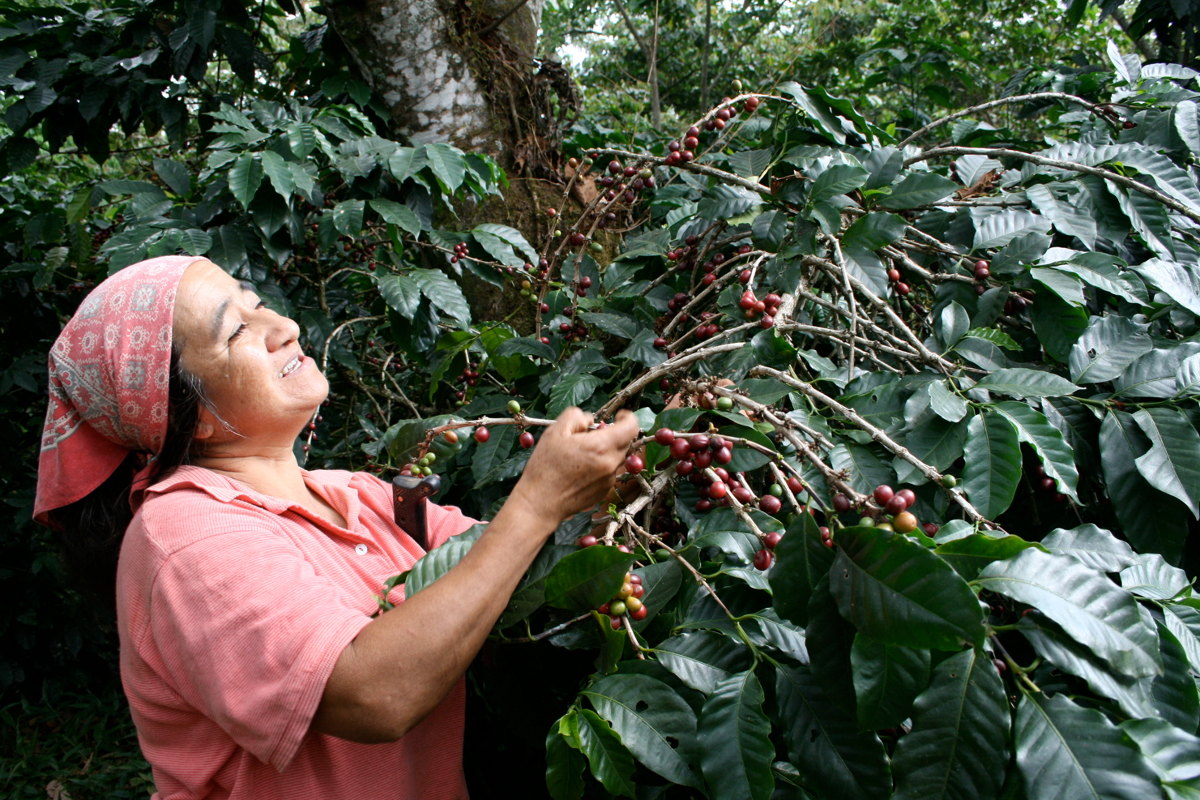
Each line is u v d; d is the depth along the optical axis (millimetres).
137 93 3006
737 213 1890
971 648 1031
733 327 1751
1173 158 2186
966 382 1510
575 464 1069
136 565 1097
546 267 2328
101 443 1261
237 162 2117
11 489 3533
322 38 3301
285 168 2092
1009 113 5473
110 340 1166
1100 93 2805
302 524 1247
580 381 1801
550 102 3166
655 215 2693
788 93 2107
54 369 1217
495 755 1670
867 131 2301
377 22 2838
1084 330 1640
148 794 3027
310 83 3346
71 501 1274
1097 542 1204
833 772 1067
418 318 2326
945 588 960
